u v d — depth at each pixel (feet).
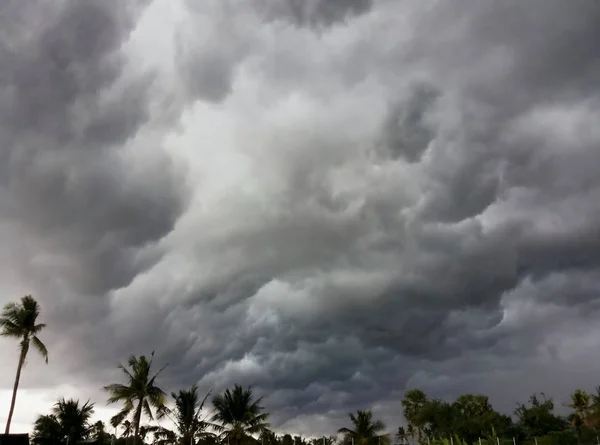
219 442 153.69
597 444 130.93
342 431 176.04
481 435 155.22
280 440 184.03
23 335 140.05
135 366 144.97
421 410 174.50
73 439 146.51
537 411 159.63
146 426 153.17
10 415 132.26
